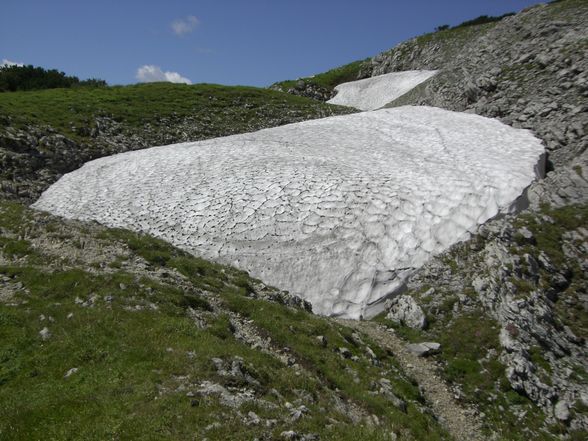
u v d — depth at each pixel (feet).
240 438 34.55
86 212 115.65
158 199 115.24
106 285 56.80
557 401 60.70
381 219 91.04
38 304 53.47
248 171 118.11
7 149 134.92
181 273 68.18
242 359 46.26
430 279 81.05
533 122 129.49
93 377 41.45
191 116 201.57
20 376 42.93
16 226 72.33
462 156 115.85
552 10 174.70
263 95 239.91
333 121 163.43
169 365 42.75
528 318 70.03
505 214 90.43
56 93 201.87
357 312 79.87
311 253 88.99
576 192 91.86
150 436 33.96
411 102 202.18
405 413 51.65
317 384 47.78
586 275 78.38
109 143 164.76
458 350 68.54
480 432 56.65
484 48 184.75
